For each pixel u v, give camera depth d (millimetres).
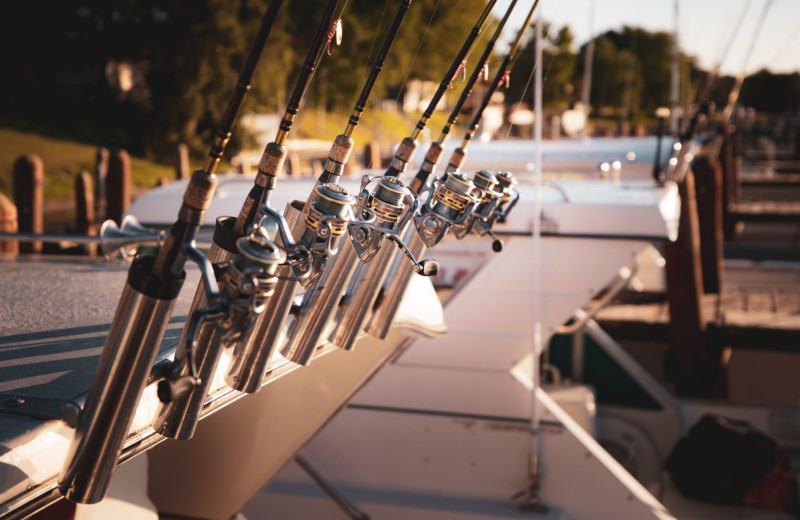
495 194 1721
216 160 1011
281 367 1552
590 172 5695
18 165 5473
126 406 1090
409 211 1346
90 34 24953
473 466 3816
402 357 3873
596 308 4352
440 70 24000
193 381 1048
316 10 23156
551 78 36719
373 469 3904
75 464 1100
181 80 23125
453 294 3912
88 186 6621
